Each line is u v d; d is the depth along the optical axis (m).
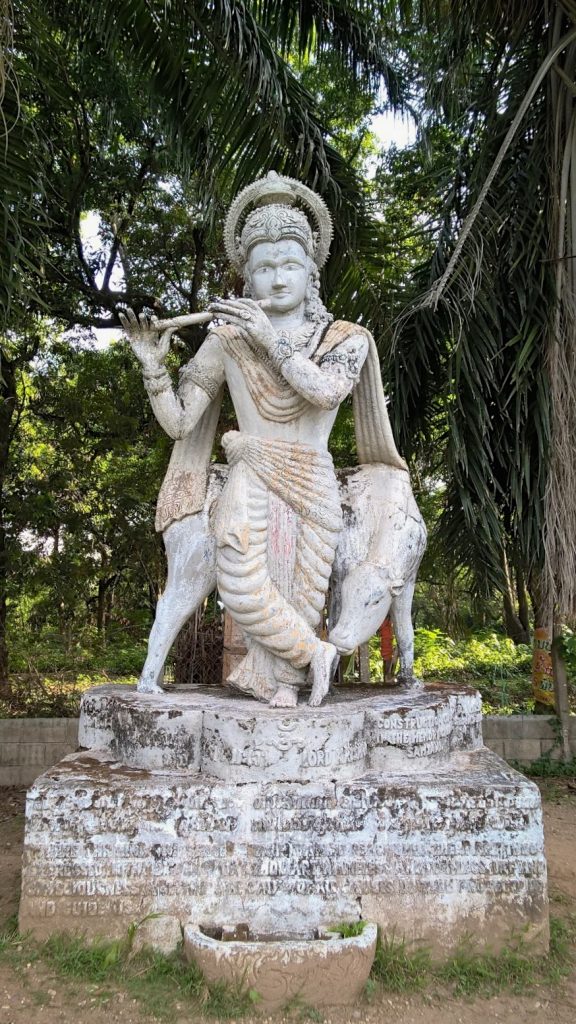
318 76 7.54
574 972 2.35
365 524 3.10
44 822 2.40
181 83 4.74
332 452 7.53
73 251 7.64
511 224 4.57
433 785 2.49
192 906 2.36
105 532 7.75
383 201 7.15
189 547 3.05
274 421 2.90
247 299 2.80
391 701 2.88
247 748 2.48
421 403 5.05
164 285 8.59
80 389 7.76
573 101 4.27
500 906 2.39
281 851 2.38
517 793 2.44
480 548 4.83
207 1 4.45
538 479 4.37
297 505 2.80
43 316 7.35
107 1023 2.04
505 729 5.30
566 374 4.24
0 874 3.27
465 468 4.34
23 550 7.16
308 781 2.46
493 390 4.64
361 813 2.41
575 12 4.15
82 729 3.02
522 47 4.77
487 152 4.61
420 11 4.86
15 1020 2.04
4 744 5.00
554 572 4.22
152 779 2.53
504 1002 2.19
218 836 2.39
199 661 5.49
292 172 5.00
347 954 2.14
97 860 2.38
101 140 7.23
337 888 2.37
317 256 3.21
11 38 3.54
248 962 2.13
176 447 3.19
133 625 8.95
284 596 2.78
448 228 4.84
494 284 4.55
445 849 2.40
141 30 4.62
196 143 4.93
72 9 4.91
